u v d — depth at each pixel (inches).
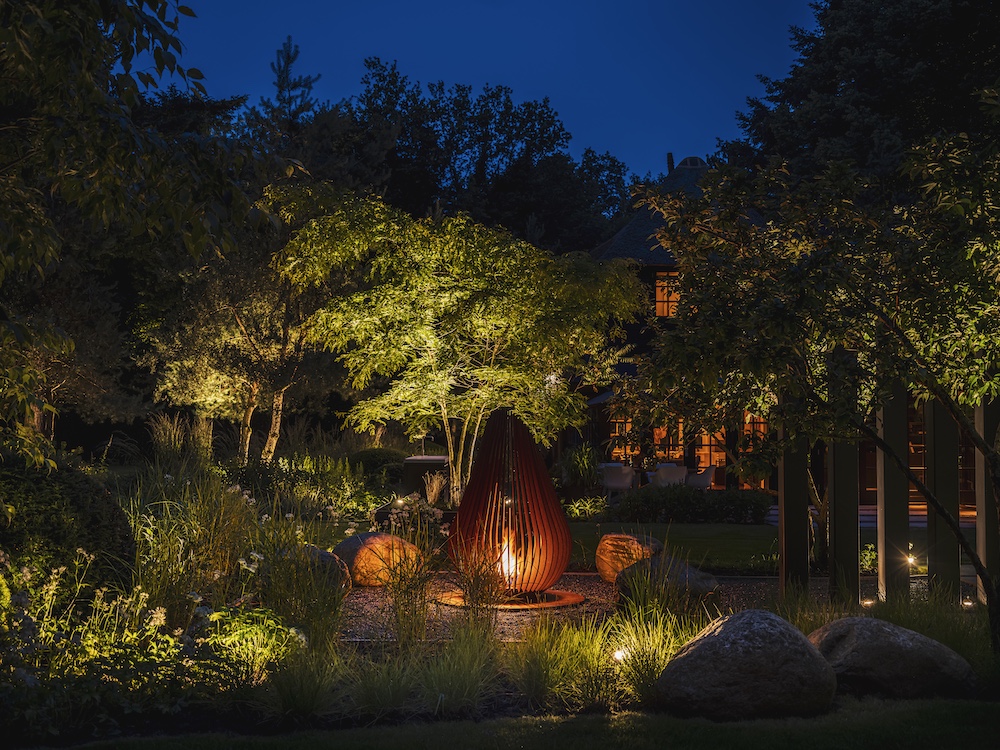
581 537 573.3
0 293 773.3
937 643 252.7
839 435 279.3
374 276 666.8
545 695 244.8
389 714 234.1
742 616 241.0
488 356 654.5
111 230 859.4
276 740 208.2
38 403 219.6
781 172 274.1
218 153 192.9
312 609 293.4
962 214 241.0
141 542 323.6
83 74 184.1
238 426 1143.0
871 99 1069.1
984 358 286.5
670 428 291.0
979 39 1049.5
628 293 616.1
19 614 224.1
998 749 202.5
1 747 202.5
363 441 1024.2
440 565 379.9
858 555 359.9
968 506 832.9
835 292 255.9
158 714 226.2
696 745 205.9
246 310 900.6
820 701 231.0
